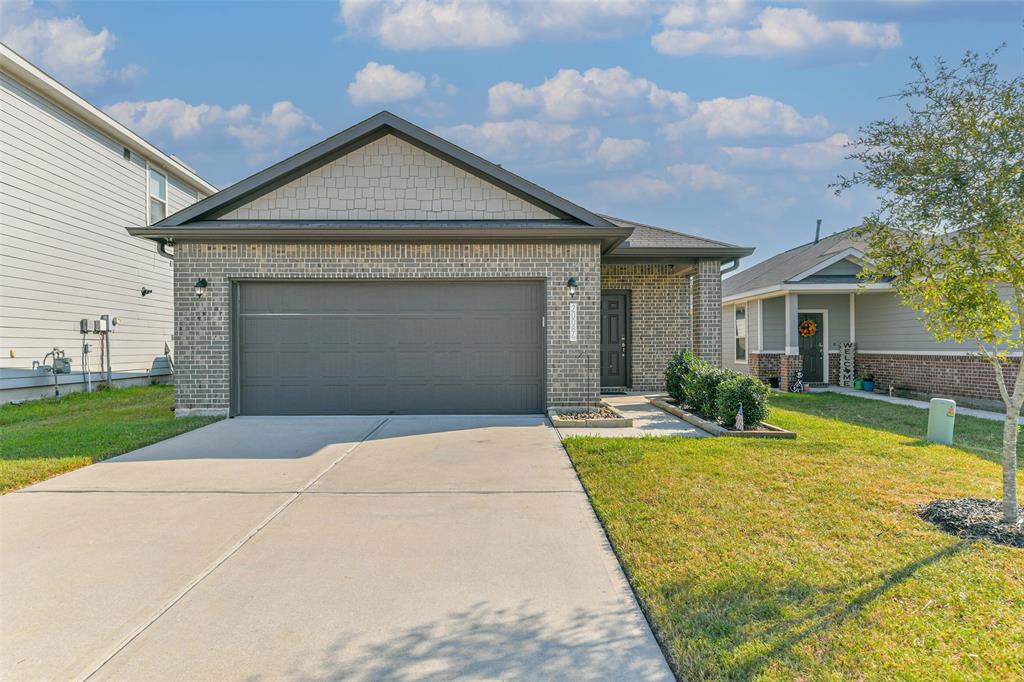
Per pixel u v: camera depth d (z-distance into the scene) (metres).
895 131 4.53
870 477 5.61
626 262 12.27
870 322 14.84
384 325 9.64
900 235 4.78
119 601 3.34
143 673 2.67
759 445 7.06
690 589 3.37
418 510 4.89
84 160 13.47
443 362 9.69
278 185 9.78
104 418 9.59
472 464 6.40
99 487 5.56
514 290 9.73
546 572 3.71
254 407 9.58
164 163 16.48
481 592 3.44
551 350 9.58
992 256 4.39
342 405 9.61
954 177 4.23
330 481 5.75
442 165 9.88
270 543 4.19
